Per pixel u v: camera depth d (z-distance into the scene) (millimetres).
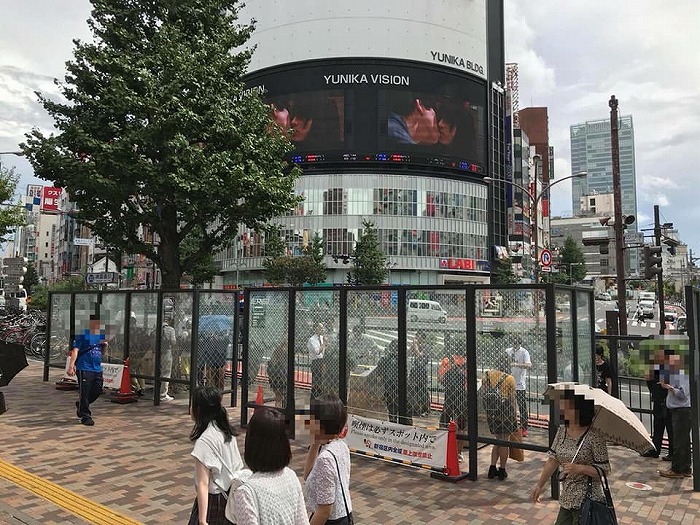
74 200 11586
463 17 66750
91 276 15742
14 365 6855
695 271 69062
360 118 62438
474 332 6562
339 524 3000
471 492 5984
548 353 6074
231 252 67125
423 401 7059
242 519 2441
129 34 11555
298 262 52656
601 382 8797
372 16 62938
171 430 8508
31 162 11359
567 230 131000
